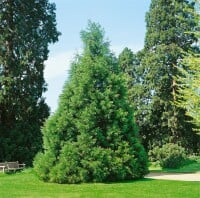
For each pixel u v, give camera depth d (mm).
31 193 15273
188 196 14289
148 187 16375
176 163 32594
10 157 35438
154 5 44406
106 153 18281
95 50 20203
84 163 18094
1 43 36156
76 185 17484
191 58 16594
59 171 18125
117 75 19734
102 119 18938
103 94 19094
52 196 14609
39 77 36875
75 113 19078
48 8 38812
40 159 19172
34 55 36250
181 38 43469
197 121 17656
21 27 36406
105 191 15516
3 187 16922
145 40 44719
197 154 44844
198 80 16328
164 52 42938
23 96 36125
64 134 18953
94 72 19328
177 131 43781
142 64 44406
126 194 14758
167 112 43250
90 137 18281
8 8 37000
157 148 37188
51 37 38156
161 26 43688
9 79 34938
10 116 37062
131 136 19312
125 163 18688
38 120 37375
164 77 42406
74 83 19500
